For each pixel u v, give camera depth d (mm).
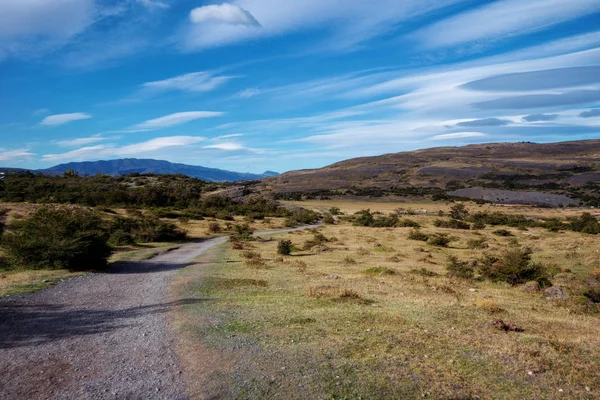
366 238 43438
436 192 170625
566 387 5305
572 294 13688
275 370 5773
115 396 5027
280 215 89375
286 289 13352
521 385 5348
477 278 18812
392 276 17703
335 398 4906
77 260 17375
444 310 10016
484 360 6238
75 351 6746
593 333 8328
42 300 10992
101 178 106188
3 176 88812
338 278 16609
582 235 46188
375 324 8391
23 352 6695
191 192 94875
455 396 4973
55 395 5070
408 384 5289
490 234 50781
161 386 5309
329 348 6691
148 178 116812
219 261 22516
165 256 25031
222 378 5527
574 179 181375
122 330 8031
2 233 24156
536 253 28828
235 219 73062
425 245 37750
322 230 56094
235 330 7848
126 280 15070
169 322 8609
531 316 9922
